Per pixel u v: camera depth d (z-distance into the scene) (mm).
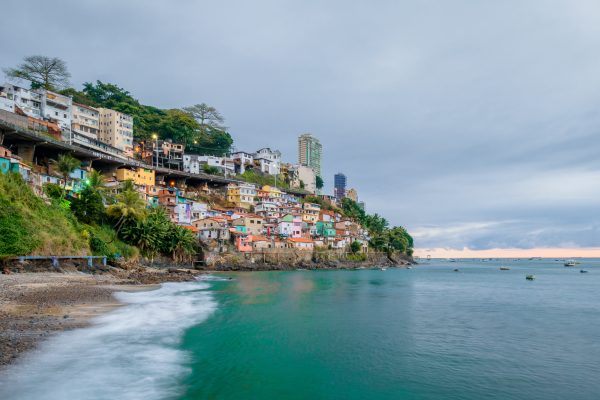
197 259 107312
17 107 98625
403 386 19922
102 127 136875
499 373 22109
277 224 143000
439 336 31188
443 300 55438
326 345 27812
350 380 20719
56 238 61531
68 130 109375
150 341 26625
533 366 23438
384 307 47156
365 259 163125
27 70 130125
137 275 69938
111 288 51000
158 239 92750
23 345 22031
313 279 89625
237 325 33844
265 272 110938
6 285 43125
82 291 44312
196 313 38625
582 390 19625
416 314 42094
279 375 21219
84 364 20469
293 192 195375
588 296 62875
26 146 90125
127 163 118188
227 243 115750
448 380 20891
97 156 107688
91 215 79562
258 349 26344
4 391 16500
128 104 160125
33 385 17312
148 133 162000
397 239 192625
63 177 88375
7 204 57500
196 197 139625
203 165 162625
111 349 23641
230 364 22859
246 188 157625
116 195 93500
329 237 155625
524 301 55375
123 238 85875
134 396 17500
